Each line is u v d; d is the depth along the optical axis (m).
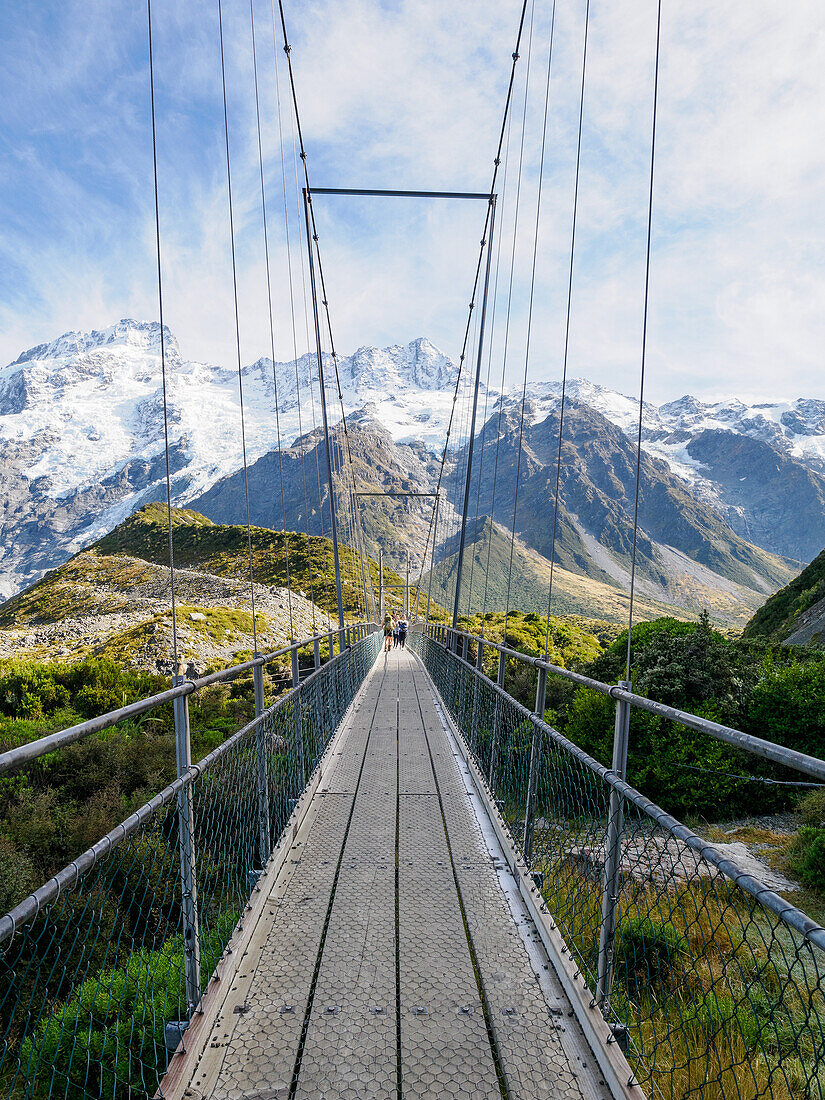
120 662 23.91
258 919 2.83
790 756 1.15
